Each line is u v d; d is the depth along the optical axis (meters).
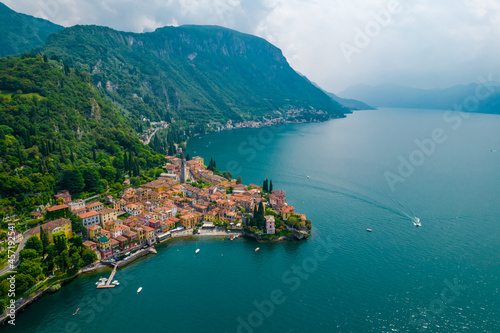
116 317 151.50
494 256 198.88
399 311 154.25
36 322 148.12
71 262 179.38
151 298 164.62
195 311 155.75
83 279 179.75
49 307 157.62
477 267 187.62
